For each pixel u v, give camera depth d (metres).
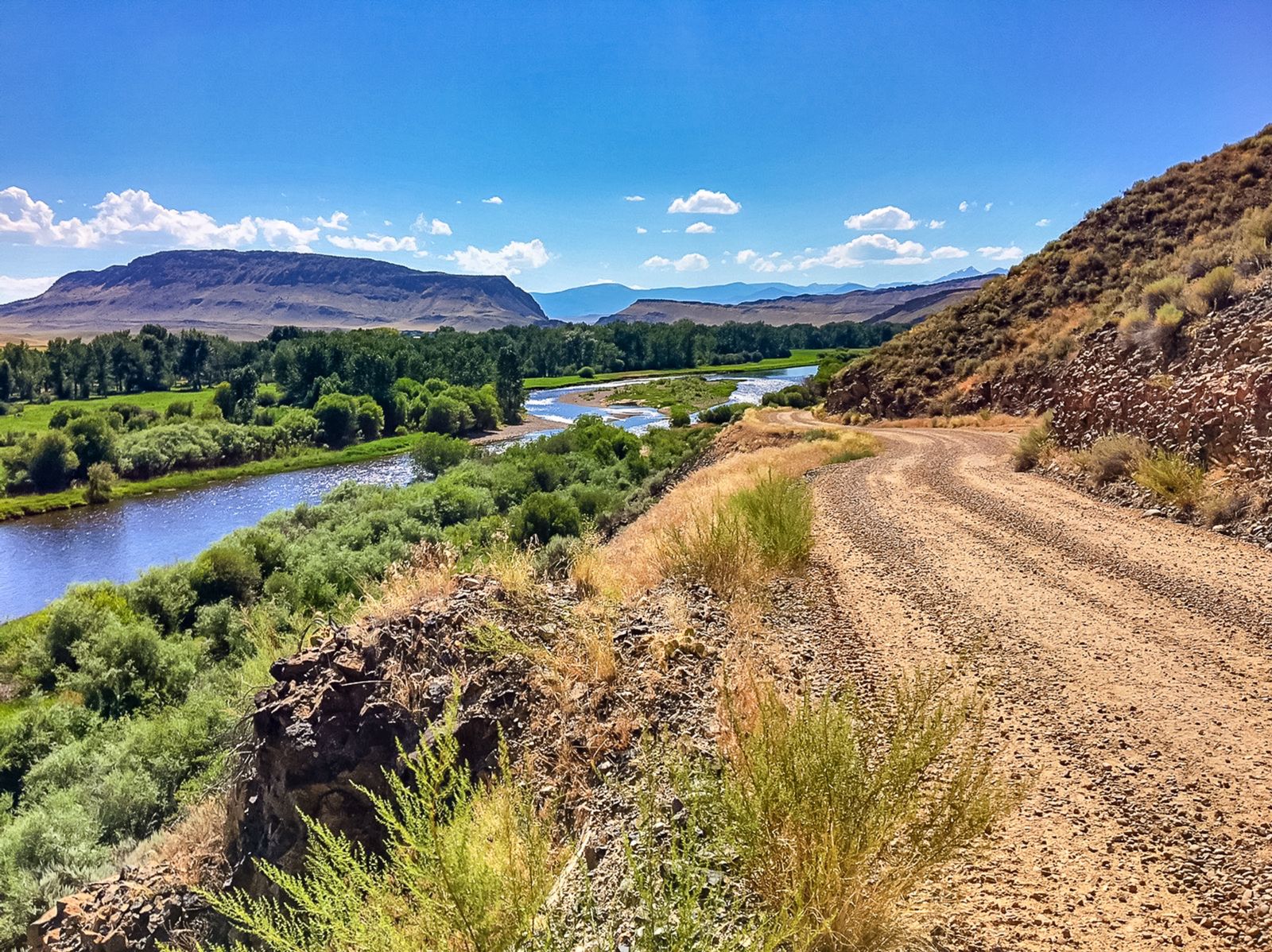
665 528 11.15
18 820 9.73
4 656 22.83
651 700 5.20
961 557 9.57
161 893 5.65
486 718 5.52
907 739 3.51
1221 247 18.17
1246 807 3.92
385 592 7.70
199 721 10.59
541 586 7.77
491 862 3.10
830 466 21.03
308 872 5.10
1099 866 3.51
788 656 6.22
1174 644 6.31
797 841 3.06
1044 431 17.47
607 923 2.99
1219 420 11.03
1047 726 4.96
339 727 5.58
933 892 3.31
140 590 24.12
